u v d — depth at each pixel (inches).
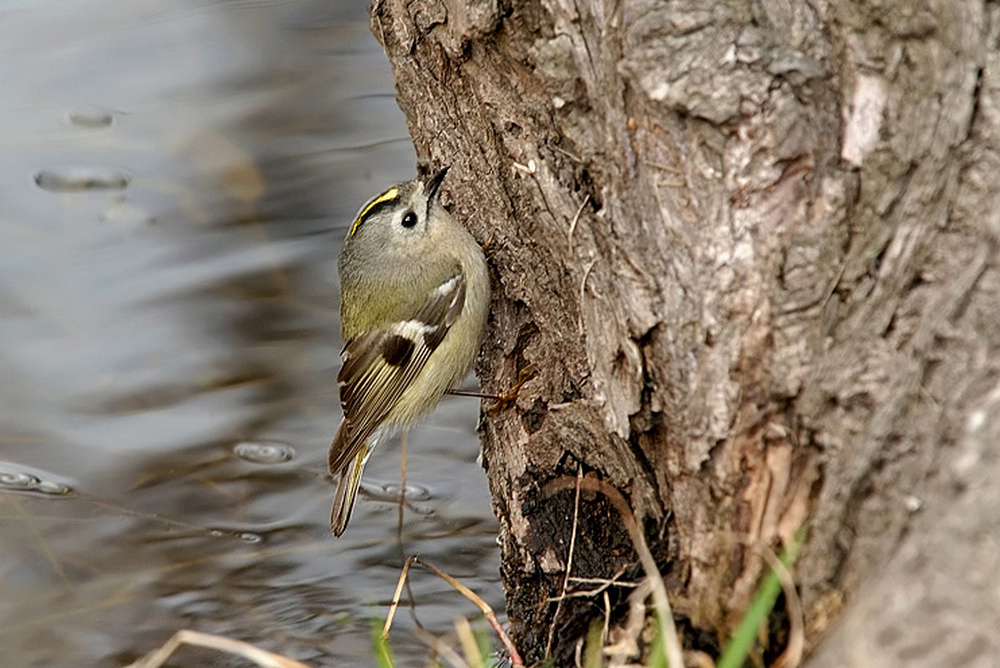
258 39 782.5
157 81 764.0
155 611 481.4
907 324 280.7
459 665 335.0
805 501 286.0
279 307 640.4
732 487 291.6
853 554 280.4
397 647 456.1
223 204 689.0
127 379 604.7
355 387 452.8
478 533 526.9
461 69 392.2
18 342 616.4
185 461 564.1
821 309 284.5
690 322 296.0
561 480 371.9
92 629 471.8
